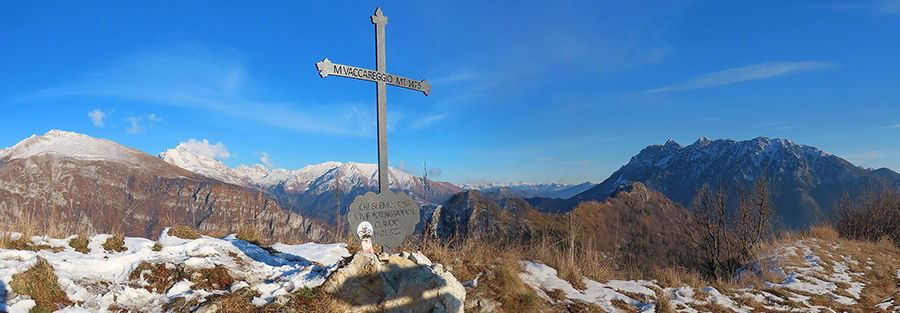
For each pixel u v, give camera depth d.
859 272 12.66
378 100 6.68
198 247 5.62
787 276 11.41
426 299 5.02
